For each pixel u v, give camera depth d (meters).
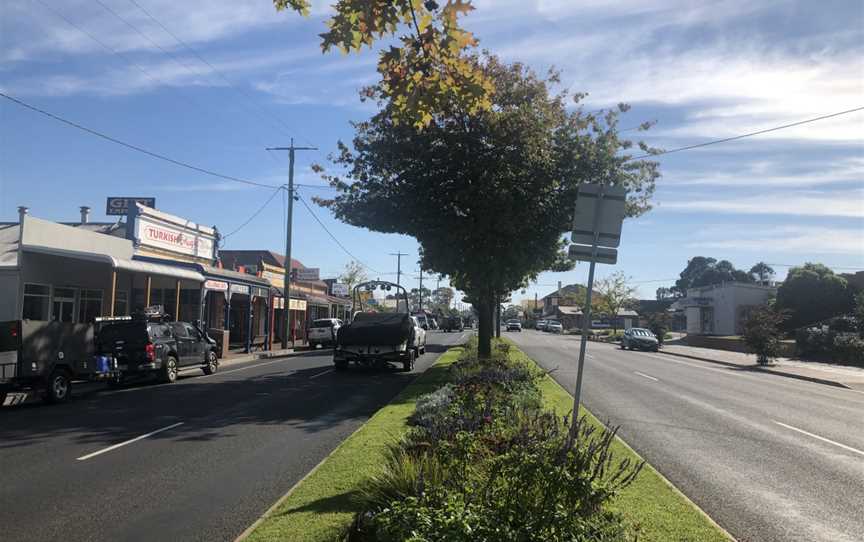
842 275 49.16
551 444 5.30
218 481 8.11
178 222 32.66
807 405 16.30
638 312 86.50
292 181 37.41
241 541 5.25
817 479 8.40
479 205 18.78
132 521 6.54
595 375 22.34
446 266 20.02
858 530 6.37
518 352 29.98
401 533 4.07
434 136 18.83
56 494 7.54
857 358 31.50
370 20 4.60
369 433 9.60
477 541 3.89
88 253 20.95
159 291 32.53
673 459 9.37
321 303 55.47
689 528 5.63
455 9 4.66
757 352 32.16
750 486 7.98
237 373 23.14
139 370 18.77
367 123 20.44
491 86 5.07
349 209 20.47
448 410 8.52
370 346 22.95
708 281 109.50
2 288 20.98
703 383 21.09
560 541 4.03
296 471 8.63
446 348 38.66
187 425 12.27
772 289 58.22
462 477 5.12
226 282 31.36
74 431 11.66
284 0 5.13
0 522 6.52
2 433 11.50
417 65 4.95
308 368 24.97
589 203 8.52
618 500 6.36
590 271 8.42
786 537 6.15
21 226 21.22
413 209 19.67
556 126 19.44
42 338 15.18
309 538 5.24
